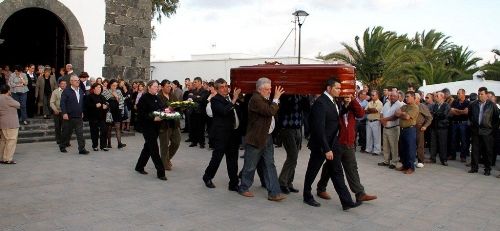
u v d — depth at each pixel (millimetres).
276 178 6988
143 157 8508
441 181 9086
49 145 11703
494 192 8266
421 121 10797
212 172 7605
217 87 7383
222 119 7426
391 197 7551
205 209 6387
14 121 9078
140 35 15930
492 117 9898
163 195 7062
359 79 25484
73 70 14383
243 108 7480
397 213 6590
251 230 5559
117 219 5781
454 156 12156
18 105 9172
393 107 10188
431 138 11570
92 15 14695
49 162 9375
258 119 6816
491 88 14961
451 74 27594
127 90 14578
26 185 7375
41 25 17172
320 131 6297
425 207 6996
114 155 10547
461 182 9070
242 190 7164
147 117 8094
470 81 15820
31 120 12914
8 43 18281
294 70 6789
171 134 9023
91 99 11000
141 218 5863
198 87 12703
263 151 7051
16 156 9945
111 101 11508
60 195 6836
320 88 6625
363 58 25156
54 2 13828
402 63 25094
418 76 25969
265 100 6680
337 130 6500
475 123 10109
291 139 7316
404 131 9797
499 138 11180
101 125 11141
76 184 7566
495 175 10039
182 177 8430
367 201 7199
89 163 9430
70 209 6133
